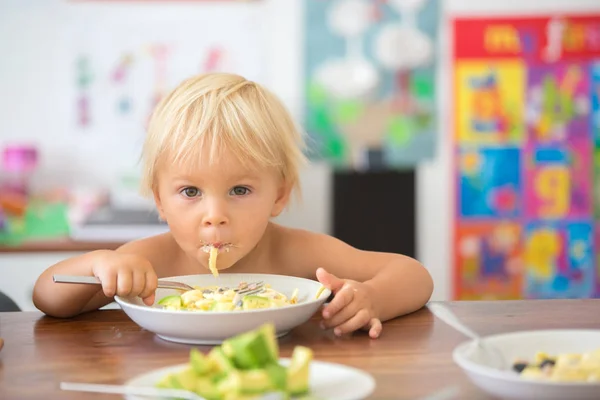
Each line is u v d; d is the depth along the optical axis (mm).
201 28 3107
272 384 639
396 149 3154
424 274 1169
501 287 3182
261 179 1180
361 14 3123
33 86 3080
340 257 1342
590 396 626
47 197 3082
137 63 3105
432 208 3162
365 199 3080
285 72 3139
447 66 3145
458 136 3146
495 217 3160
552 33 3123
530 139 3143
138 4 3092
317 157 3145
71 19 3080
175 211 1164
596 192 3156
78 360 851
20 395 725
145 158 1247
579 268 3176
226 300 979
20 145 3076
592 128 3145
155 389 650
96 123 3104
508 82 3135
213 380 649
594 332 803
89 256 1094
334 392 682
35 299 1107
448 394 706
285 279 1140
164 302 1012
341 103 3143
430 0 3123
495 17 3127
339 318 956
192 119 1156
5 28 3061
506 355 777
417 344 907
